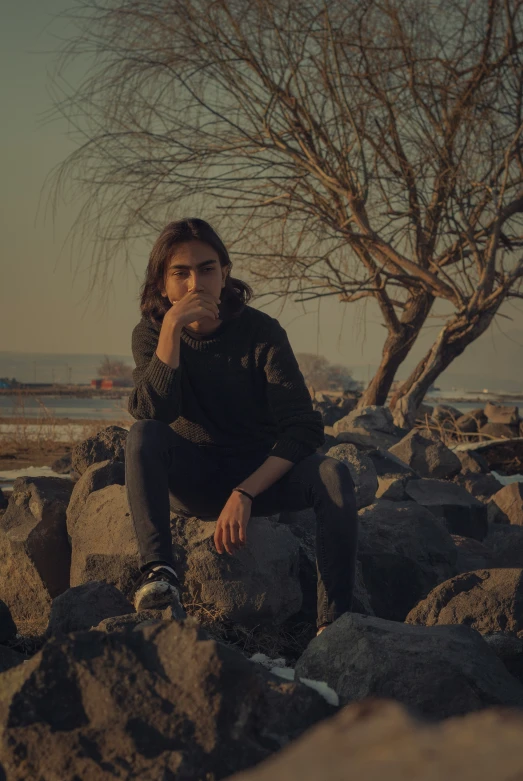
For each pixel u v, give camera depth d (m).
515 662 2.30
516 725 0.60
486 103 9.41
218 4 9.05
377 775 0.56
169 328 2.75
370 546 3.59
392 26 9.22
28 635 2.96
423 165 9.61
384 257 9.82
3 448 10.62
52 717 1.32
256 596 2.92
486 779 0.52
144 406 2.78
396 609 3.50
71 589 2.67
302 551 3.29
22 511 3.59
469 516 4.90
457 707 1.79
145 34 9.34
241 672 1.38
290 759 0.64
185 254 2.82
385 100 9.28
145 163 9.58
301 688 1.59
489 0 9.22
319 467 2.74
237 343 2.90
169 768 1.23
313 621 3.14
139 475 2.62
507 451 8.69
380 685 1.85
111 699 1.33
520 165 9.54
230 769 1.28
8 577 3.47
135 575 3.05
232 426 2.95
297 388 2.85
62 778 1.23
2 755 1.27
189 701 1.34
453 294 9.52
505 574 2.86
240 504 2.65
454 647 1.94
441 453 6.61
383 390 10.66
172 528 3.07
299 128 9.54
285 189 9.84
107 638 1.43
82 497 3.46
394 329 10.45
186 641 1.41
